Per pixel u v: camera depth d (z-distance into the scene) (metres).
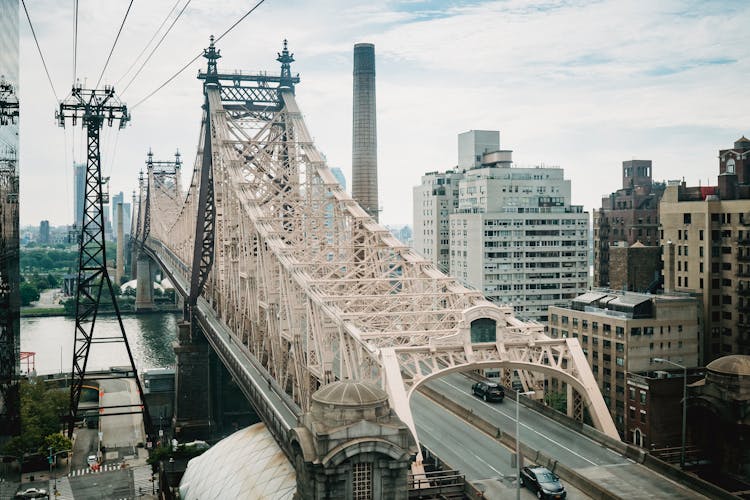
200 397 151.88
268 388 95.25
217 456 97.62
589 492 64.81
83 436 145.75
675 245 141.12
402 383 69.62
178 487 109.19
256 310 111.00
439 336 78.94
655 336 123.69
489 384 98.06
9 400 48.38
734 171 147.62
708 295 133.50
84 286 129.00
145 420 137.88
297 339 89.19
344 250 107.00
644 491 63.88
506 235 193.62
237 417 156.88
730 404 83.69
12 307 49.03
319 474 52.56
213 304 155.62
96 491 113.00
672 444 104.81
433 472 64.06
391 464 53.34
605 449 75.44
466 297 87.56
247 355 112.94
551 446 76.38
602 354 128.00
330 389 55.91
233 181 119.50
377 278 93.25
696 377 106.50
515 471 69.25
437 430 84.50
